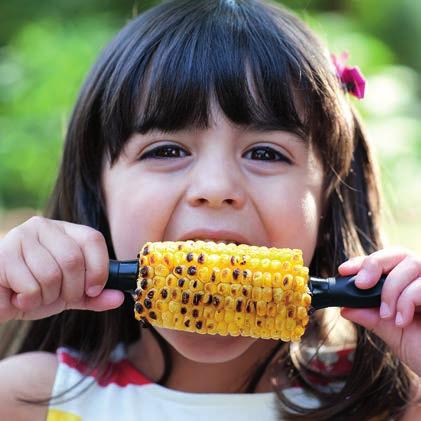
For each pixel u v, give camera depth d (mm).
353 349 2211
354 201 2258
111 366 2170
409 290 1697
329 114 2047
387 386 2111
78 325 2234
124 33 2213
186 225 1859
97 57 2340
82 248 1731
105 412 2061
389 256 1743
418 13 7395
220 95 1886
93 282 1715
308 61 2035
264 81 1933
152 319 1720
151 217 1897
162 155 1929
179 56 1948
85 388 2090
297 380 2137
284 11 2291
